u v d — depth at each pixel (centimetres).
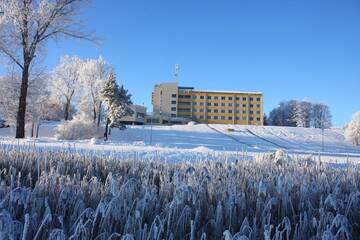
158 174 414
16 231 189
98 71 6038
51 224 213
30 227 202
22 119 2114
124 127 4884
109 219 216
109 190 279
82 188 289
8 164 434
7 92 3344
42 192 265
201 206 267
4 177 355
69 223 217
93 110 6034
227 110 12056
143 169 436
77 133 3117
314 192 319
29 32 2141
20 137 2095
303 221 232
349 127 5350
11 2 2059
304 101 11569
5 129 5191
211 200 286
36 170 414
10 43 2128
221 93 12088
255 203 286
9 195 234
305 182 353
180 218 224
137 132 5181
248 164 517
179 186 287
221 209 234
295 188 340
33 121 4016
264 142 4750
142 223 225
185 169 436
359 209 286
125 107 4684
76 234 189
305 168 493
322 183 362
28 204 238
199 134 5316
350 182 396
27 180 349
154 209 254
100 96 4659
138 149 1222
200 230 224
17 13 2059
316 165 537
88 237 199
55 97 6194
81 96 6238
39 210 228
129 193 263
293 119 11525
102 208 208
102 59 6097
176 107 11862
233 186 314
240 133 5838
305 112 11406
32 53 2155
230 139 4866
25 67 2139
